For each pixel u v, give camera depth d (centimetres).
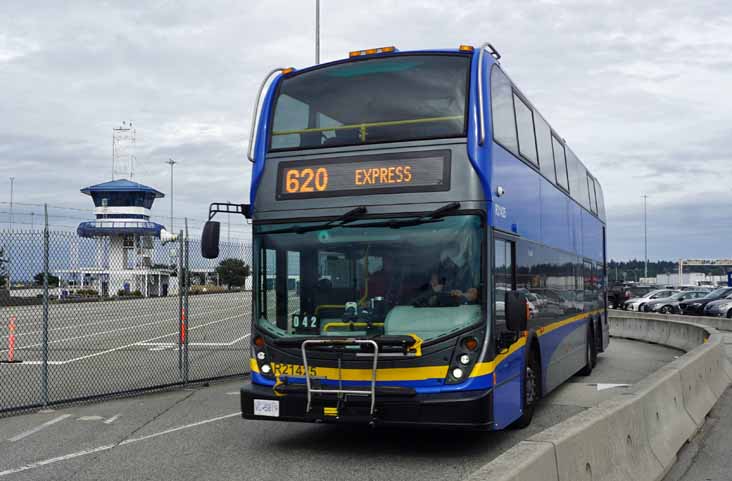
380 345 796
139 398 1284
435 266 813
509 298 825
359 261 837
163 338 2106
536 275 1102
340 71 904
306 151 882
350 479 743
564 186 1420
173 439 945
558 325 1277
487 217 820
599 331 1870
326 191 862
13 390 1356
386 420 783
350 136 867
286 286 858
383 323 816
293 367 832
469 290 803
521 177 1028
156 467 794
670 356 2195
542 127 1232
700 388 1147
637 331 2988
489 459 835
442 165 830
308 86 905
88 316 1448
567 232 1430
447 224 820
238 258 1738
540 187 1176
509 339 884
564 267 1376
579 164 1645
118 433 983
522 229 1013
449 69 863
